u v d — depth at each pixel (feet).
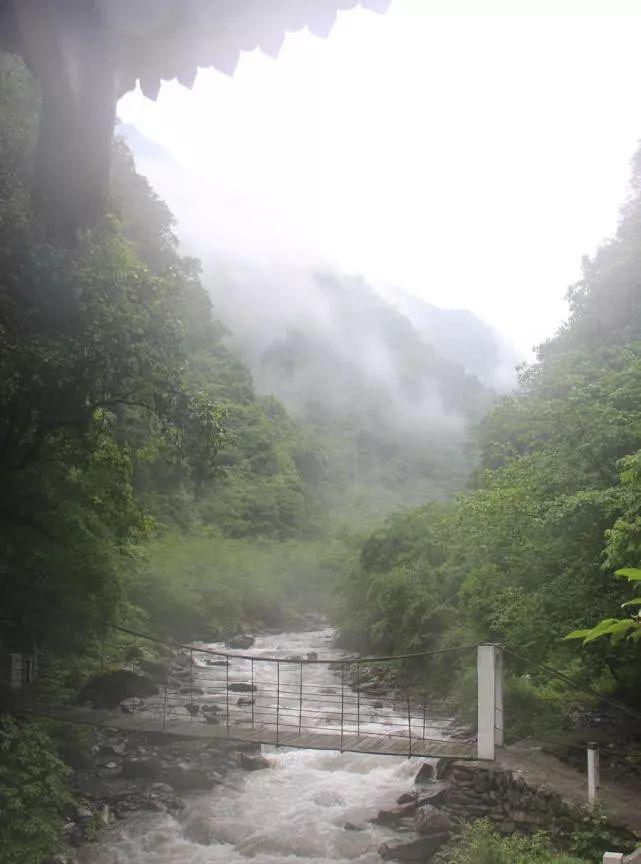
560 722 39.58
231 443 48.52
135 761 40.24
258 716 49.75
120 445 53.47
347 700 58.29
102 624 52.42
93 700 48.03
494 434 63.46
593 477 38.60
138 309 40.34
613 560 29.60
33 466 45.98
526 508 40.14
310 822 34.68
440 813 32.50
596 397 41.42
